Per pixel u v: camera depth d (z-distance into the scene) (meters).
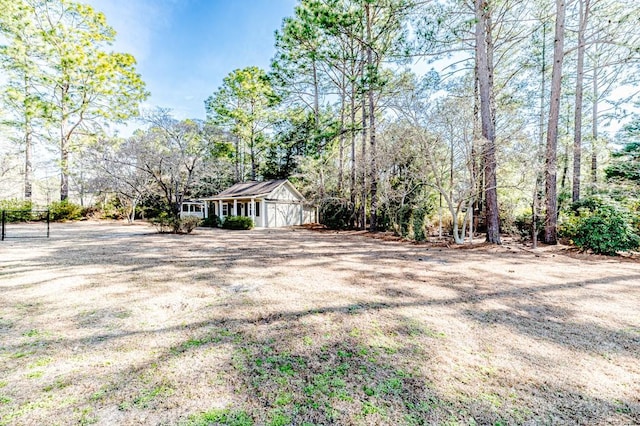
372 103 13.05
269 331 2.88
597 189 11.52
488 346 2.58
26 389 1.93
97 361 2.30
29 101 17.66
